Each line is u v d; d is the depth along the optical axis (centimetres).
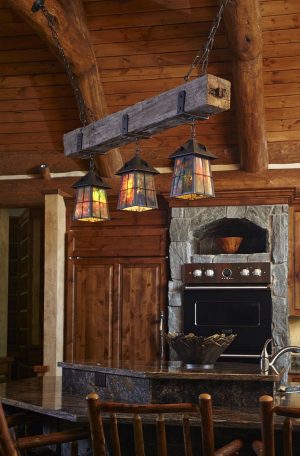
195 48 633
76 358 711
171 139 706
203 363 434
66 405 410
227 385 398
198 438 387
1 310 836
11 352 927
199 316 670
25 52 666
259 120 634
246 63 584
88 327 711
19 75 682
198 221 682
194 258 681
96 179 494
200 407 315
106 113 676
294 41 612
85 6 620
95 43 641
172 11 609
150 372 402
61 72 669
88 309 713
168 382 405
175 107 421
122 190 459
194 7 601
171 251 687
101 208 491
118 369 425
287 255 662
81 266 719
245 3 523
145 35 631
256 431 379
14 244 976
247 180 680
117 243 712
